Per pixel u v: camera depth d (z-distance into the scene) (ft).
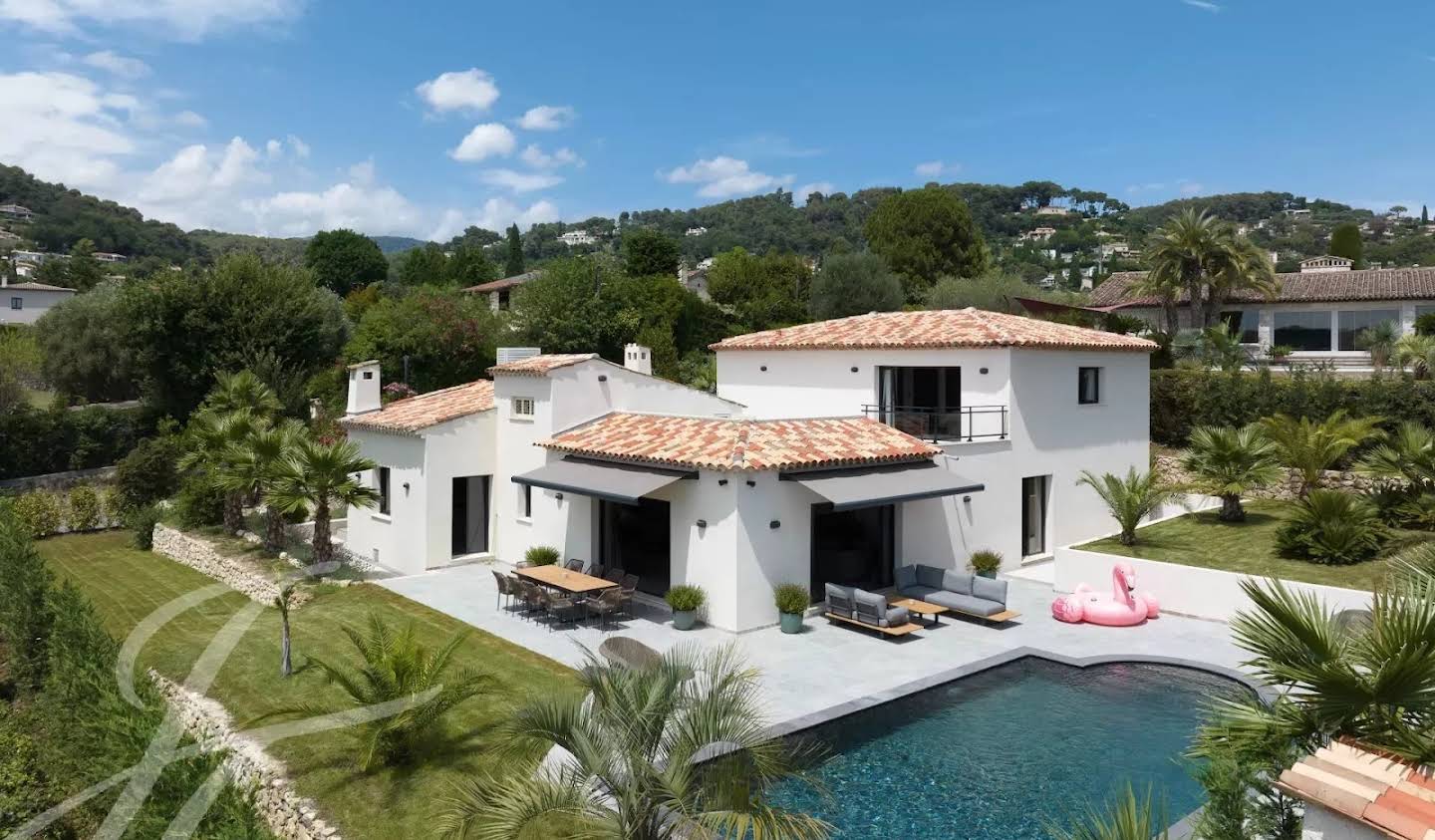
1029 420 111.65
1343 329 190.08
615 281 275.18
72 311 221.66
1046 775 56.39
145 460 155.63
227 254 215.72
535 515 110.32
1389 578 50.49
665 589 97.81
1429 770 32.65
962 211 349.82
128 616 96.63
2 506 112.16
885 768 57.62
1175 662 75.15
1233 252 191.31
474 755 57.47
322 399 205.05
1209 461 120.67
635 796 41.01
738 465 83.66
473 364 230.68
